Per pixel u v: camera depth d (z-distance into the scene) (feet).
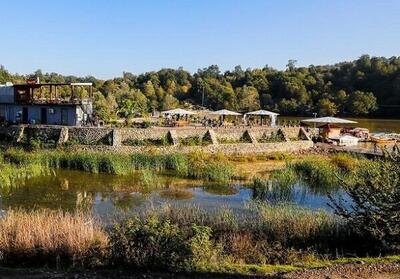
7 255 46.16
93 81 456.04
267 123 217.56
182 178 117.70
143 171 119.34
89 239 47.44
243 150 160.97
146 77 522.47
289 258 49.42
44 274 40.45
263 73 523.70
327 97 417.69
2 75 362.53
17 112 174.70
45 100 176.24
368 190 52.26
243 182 113.09
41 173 119.75
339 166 123.24
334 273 41.22
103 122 167.84
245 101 415.23
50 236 47.52
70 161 129.18
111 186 106.22
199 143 157.07
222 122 206.69
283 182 101.45
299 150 170.09
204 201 90.68
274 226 57.67
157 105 365.40
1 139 160.35
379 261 44.70
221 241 53.52
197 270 41.68
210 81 487.20
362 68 483.92
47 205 85.76
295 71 535.19
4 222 51.85
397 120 372.79
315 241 55.11
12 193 95.86
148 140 153.58
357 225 53.31
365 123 336.49
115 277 39.86
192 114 238.27
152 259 42.86
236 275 40.50
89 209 82.69
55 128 153.28
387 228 50.49
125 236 45.16
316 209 80.59
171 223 58.80
